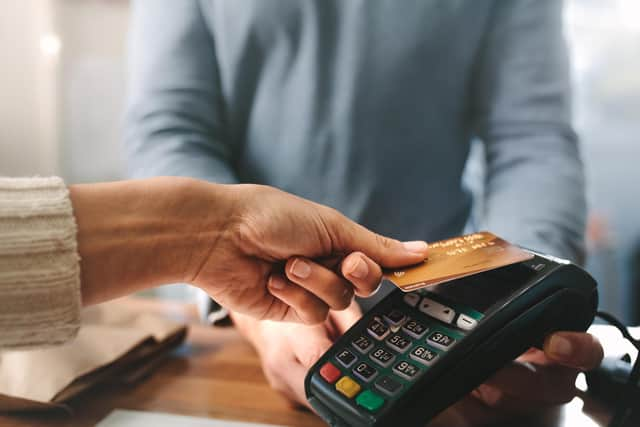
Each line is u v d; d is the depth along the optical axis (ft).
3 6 5.54
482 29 3.09
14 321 1.40
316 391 1.45
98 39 5.68
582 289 1.48
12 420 1.64
